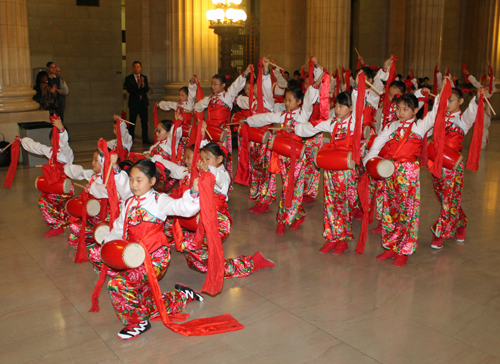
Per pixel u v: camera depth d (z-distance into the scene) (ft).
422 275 12.95
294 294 11.84
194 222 11.73
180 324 10.16
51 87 29.99
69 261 13.84
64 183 15.06
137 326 10.02
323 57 30.55
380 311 10.96
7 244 15.08
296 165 15.37
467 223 16.96
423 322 10.47
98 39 46.83
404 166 13.07
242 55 53.83
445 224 14.65
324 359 9.11
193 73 30.86
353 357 9.17
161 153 17.28
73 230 14.11
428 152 13.97
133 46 35.86
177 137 17.71
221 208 12.22
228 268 12.53
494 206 19.36
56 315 10.80
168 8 30.73
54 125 14.88
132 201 10.09
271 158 15.80
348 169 13.55
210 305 11.28
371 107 16.30
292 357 9.18
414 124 13.09
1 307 11.14
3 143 25.59
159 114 33.04
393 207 13.66
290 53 39.55
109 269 11.51
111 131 40.86
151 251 9.88
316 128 14.55
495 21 50.49
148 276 9.61
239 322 10.50
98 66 47.26
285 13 39.06
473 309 11.07
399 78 32.76
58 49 45.01
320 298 11.61
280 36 39.45
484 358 9.14
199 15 30.32
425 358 9.14
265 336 9.93
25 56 27.40
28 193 20.80
